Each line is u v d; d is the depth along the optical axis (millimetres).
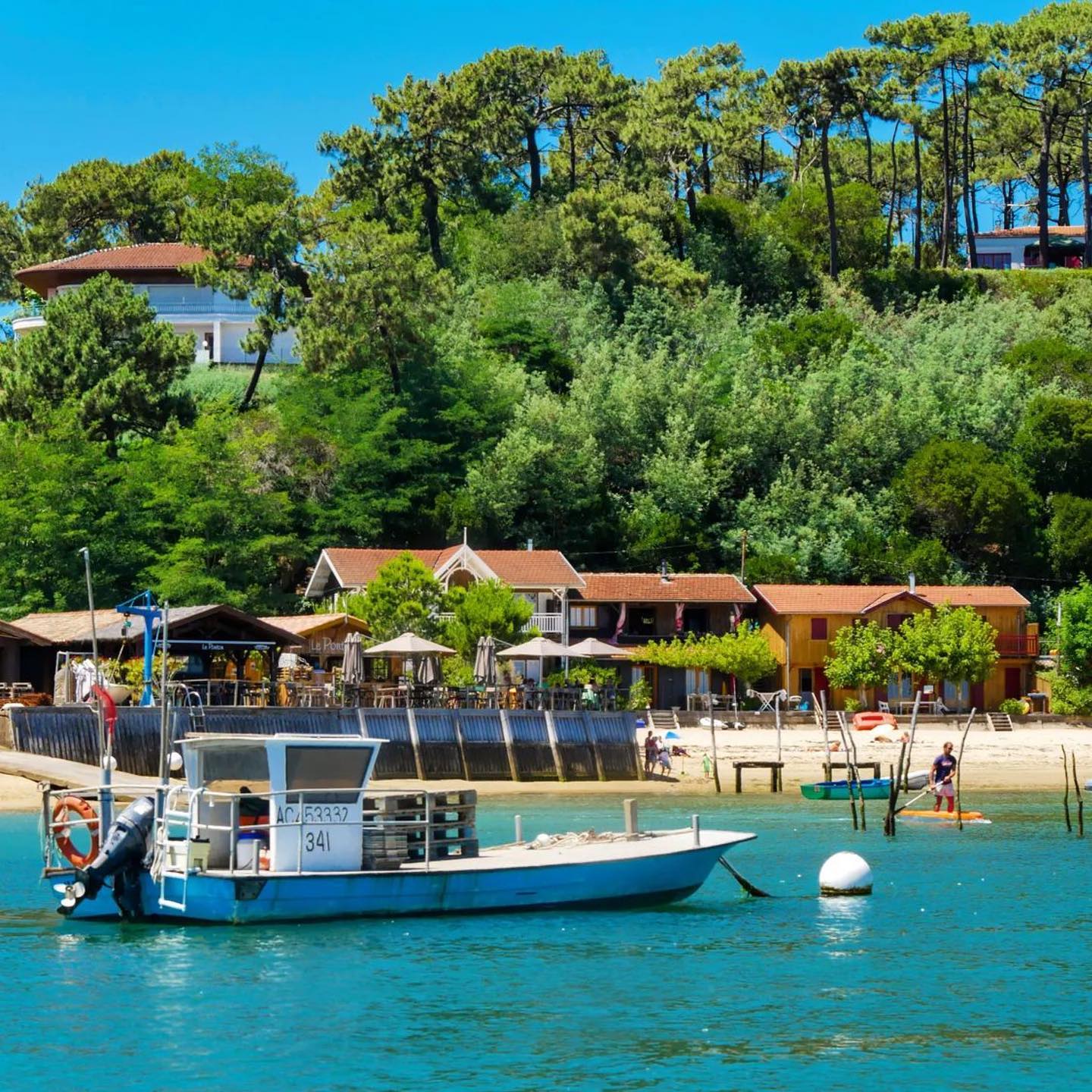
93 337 95625
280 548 91375
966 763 74938
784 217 144875
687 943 33250
